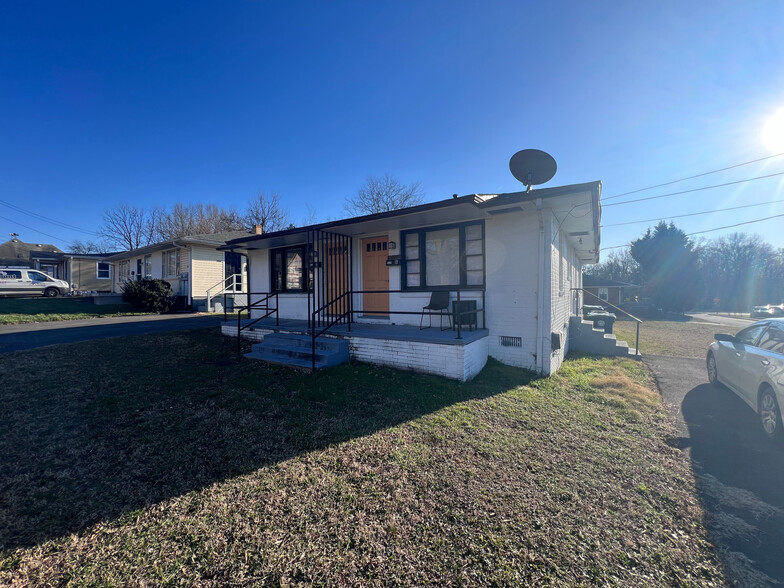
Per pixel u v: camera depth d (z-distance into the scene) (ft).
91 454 11.29
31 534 7.80
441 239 25.64
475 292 24.06
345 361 23.07
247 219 133.08
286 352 23.41
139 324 38.65
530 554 7.46
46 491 9.36
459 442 12.46
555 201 20.02
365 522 8.29
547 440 12.98
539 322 21.83
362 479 10.02
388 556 7.30
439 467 10.78
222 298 58.44
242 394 16.90
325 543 7.63
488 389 18.33
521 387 19.04
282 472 10.31
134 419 14.01
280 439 12.41
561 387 19.71
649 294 96.58
